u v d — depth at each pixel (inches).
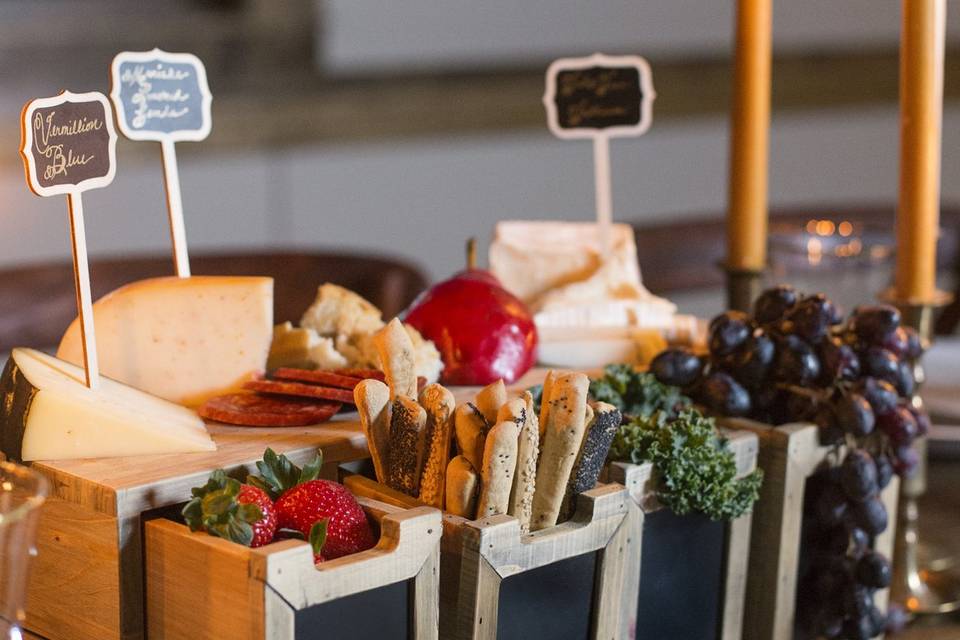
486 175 153.6
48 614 39.7
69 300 76.0
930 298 53.3
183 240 47.3
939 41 52.3
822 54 173.5
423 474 39.2
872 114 180.5
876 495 48.4
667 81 163.0
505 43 153.3
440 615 38.4
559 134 57.9
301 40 138.6
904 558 53.5
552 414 38.6
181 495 37.7
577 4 156.4
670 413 46.5
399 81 145.9
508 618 38.6
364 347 48.8
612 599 41.4
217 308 45.9
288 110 138.5
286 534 36.3
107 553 37.0
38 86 125.0
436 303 50.2
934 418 62.9
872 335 49.2
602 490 40.5
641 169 163.0
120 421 39.6
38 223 123.2
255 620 33.4
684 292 91.0
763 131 57.4
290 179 140.0
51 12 127.0
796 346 48.3
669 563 44.8
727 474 43.1
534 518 39.4
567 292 55.7
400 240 149.3
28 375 40.2
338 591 34.4
